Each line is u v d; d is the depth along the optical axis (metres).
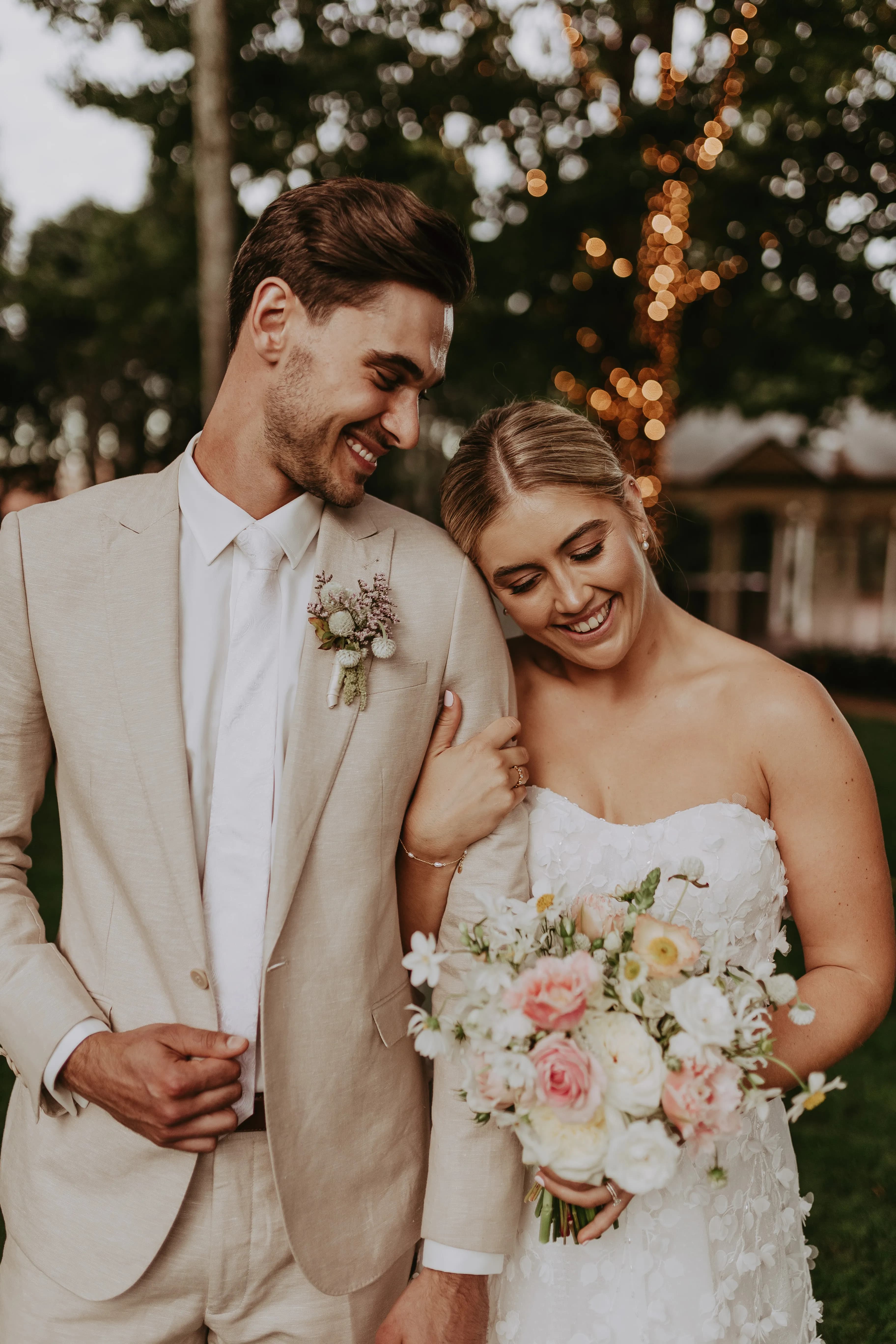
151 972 1.53
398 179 10.30
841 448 19.91
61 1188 1.56
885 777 9.12
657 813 1.85
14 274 19.89
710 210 9.82
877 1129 3.63
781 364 11.38
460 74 9.98
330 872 1.55
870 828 1.79
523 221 10.48
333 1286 1.54
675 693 1.89
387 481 18.86
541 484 1.67
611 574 1.70
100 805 1.53
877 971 1.76
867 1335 2.70
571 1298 1.67
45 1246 1.55
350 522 1.70
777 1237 1.79
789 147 9.54
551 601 1.73
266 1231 1.54
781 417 18.25
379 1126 1.61
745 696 1.84
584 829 1.84
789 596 21.62
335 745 1.56
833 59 8.88
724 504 20.03
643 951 1.38
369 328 1.47
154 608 1.55
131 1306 1.53
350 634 1.54
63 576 1.57
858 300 10.39
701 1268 1.65
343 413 1.50
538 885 1.80
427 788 1.66
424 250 1.47
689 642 1.93
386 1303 1.64
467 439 1.80
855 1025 1.70
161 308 14.03
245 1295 1.55
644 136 9.49
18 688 1.58
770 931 1.82
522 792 1.68
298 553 1.62
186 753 1.53
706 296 10.58
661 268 8.76
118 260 14.20
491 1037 1.34
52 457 26.25
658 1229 1.65
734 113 9.09
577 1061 1.28
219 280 7.43
